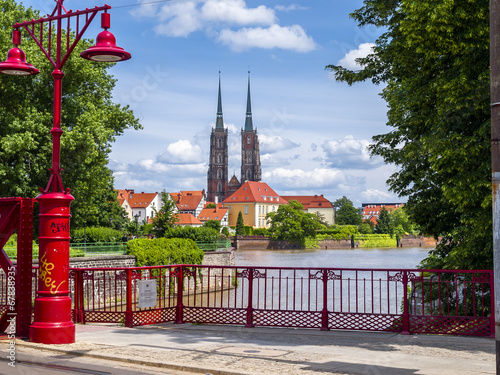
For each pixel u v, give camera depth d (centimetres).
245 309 1243
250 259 10925
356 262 9869
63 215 1007
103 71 4447
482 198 1423
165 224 6000
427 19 1329
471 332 1082
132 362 829
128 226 7831
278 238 16375
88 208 4394
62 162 3928
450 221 1842
